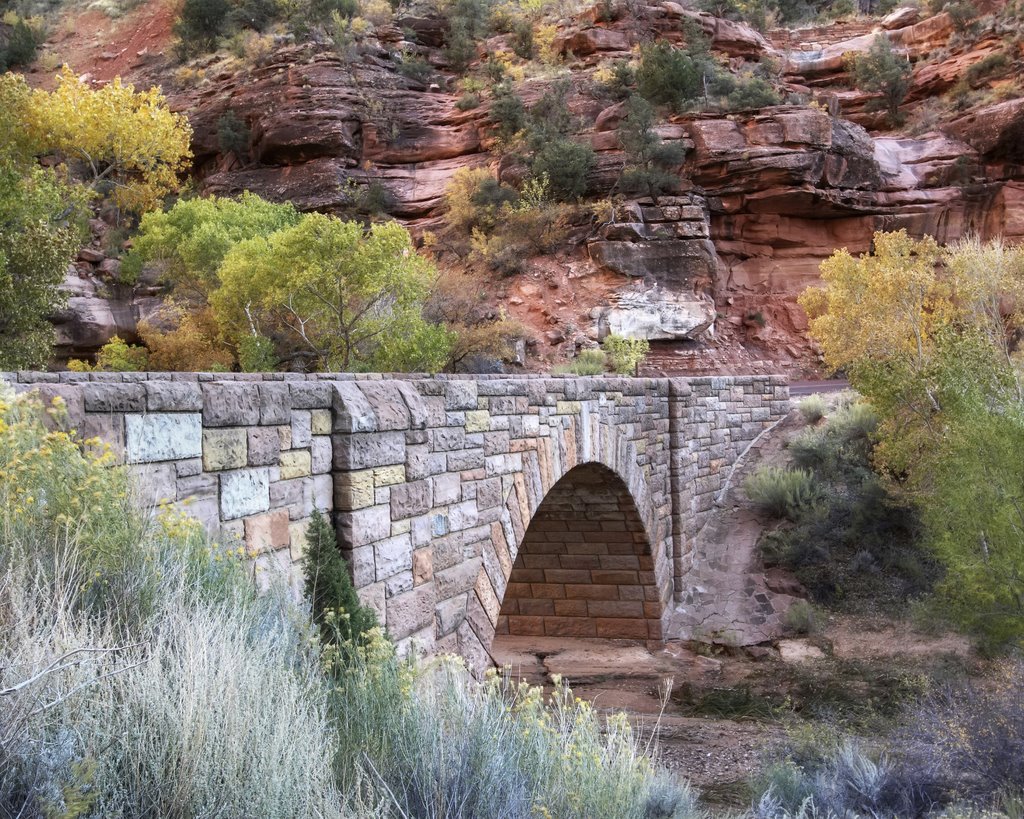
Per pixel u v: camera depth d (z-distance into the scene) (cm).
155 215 3425
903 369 2272
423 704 601
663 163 4097
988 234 4272
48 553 472
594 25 4966
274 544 747
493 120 4491
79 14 6606
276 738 420
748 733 1602
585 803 580
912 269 2712
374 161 4591
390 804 493
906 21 5416
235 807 387
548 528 2081
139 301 3684
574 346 3556
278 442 759
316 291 2178
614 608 2138
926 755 1148
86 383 603
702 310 3753
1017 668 1379
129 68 5734
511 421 1336
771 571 2258
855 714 1639
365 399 883
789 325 4188
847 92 5072
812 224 4306
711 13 5231
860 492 2356
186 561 537
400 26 5341
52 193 2578
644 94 4475
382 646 639
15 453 485
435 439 1086
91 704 386
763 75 4788
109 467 581
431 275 2803
